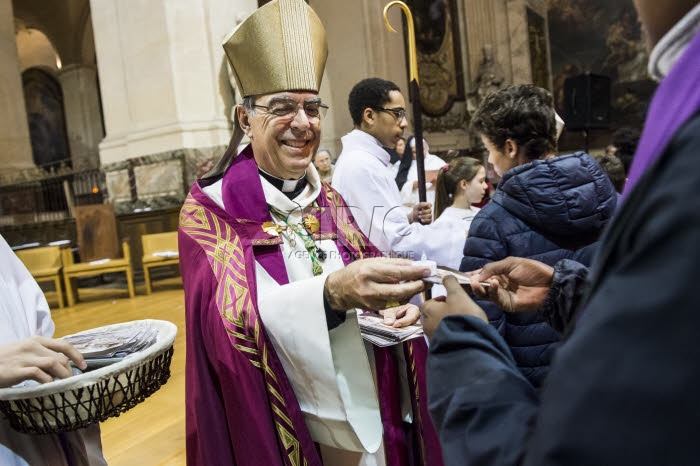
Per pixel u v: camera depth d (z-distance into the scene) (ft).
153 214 25.14
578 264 2.82
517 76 45.65
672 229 1.08
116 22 26.30
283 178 4.69
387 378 4.73
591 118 26.66
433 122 39.63
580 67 59.36
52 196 37.76
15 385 3.27
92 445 4.09
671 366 1.04
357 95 8.23
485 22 43.78
